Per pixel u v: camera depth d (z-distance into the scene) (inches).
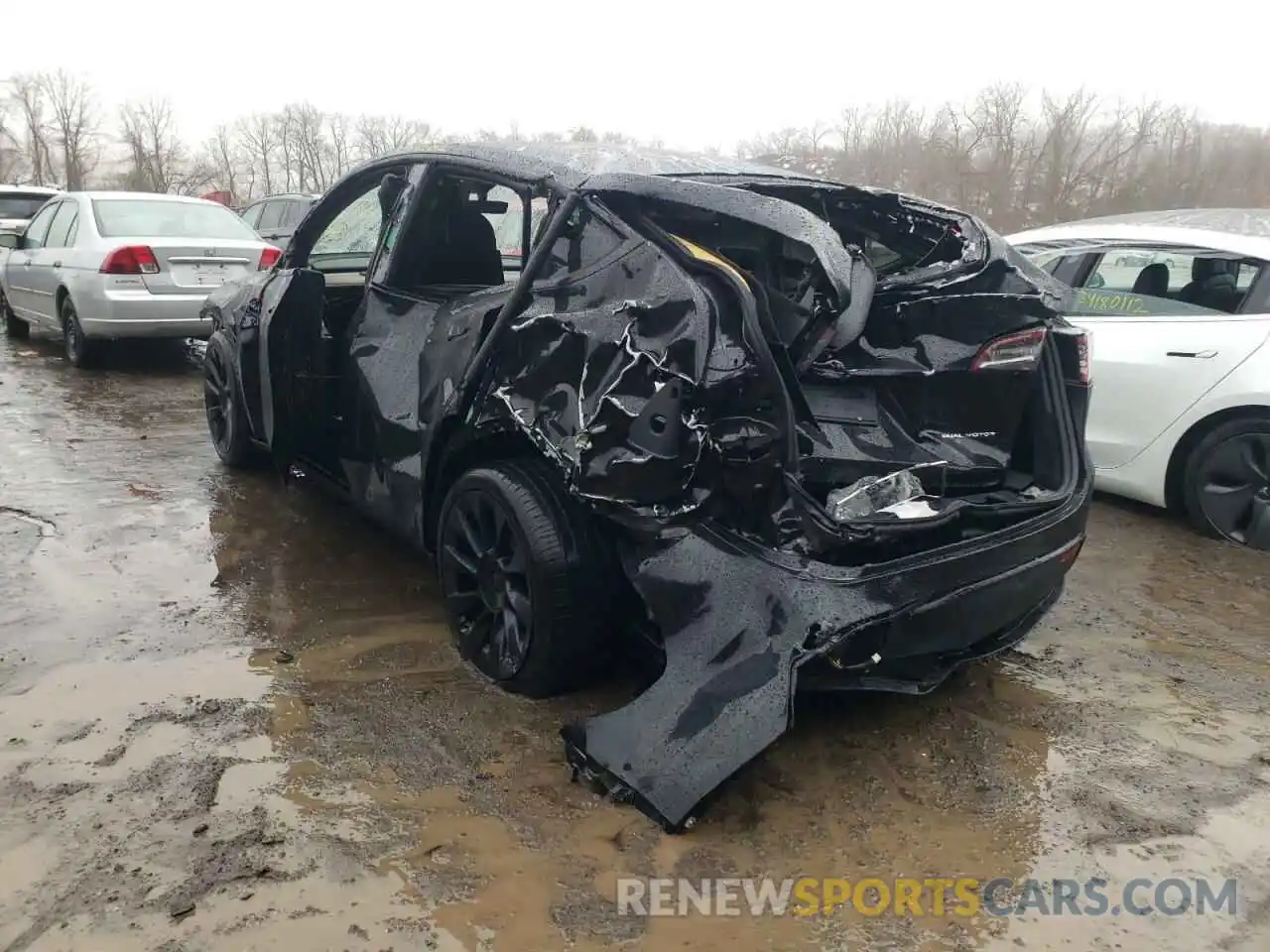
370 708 125.2
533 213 143.3
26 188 601.0
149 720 120.7
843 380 121.3
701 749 100.0
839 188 141.9
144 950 85.2
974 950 89.5
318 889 93.1
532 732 120.4
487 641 133.6
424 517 144.3
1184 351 201.5
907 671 116.1
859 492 110.0
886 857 101.5
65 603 153.3
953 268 127.5
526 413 122.4
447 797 107.5
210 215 367.2
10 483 212.1
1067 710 132.3
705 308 107.8
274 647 141.4
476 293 146.6
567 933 89.3
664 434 108.3
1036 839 105.1
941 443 126.1
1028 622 133.5
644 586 111.7
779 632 102.0
